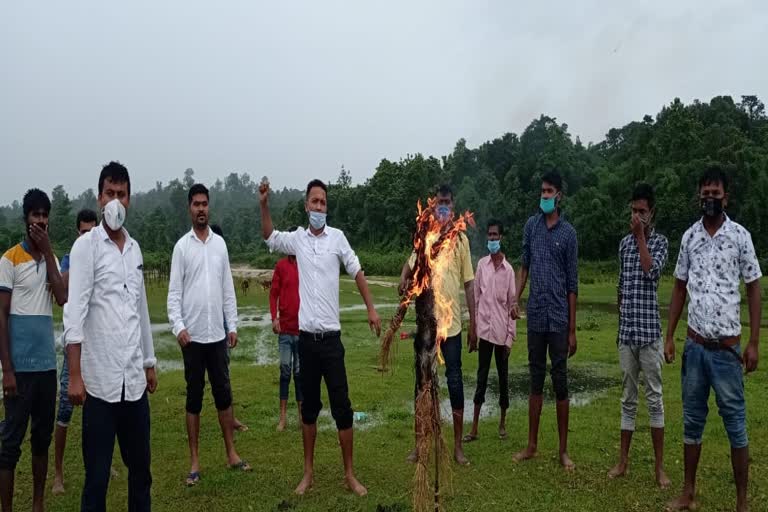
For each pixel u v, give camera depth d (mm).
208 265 5148
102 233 3680
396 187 57938
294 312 6445
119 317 3666
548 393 8305
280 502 4492
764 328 14867
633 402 4953
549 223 5352
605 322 17219
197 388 5051
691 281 4395
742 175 39938
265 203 4910
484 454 5547
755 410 6781
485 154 62031
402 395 7969
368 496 4570
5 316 4051
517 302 5672
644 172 46219
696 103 57344
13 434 4082
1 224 78812
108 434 3592
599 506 4363
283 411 6496
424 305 3887
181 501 4555
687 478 4316
